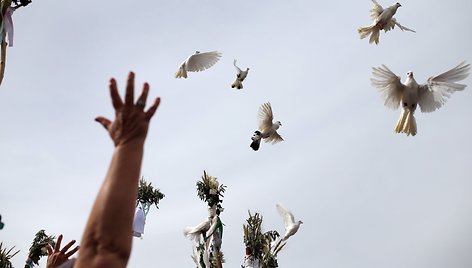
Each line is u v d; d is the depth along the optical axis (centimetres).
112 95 256
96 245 235
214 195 1738
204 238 1711
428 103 959
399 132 973
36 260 838
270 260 1794
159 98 260
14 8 648
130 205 239
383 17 1057
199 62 1370
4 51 633
